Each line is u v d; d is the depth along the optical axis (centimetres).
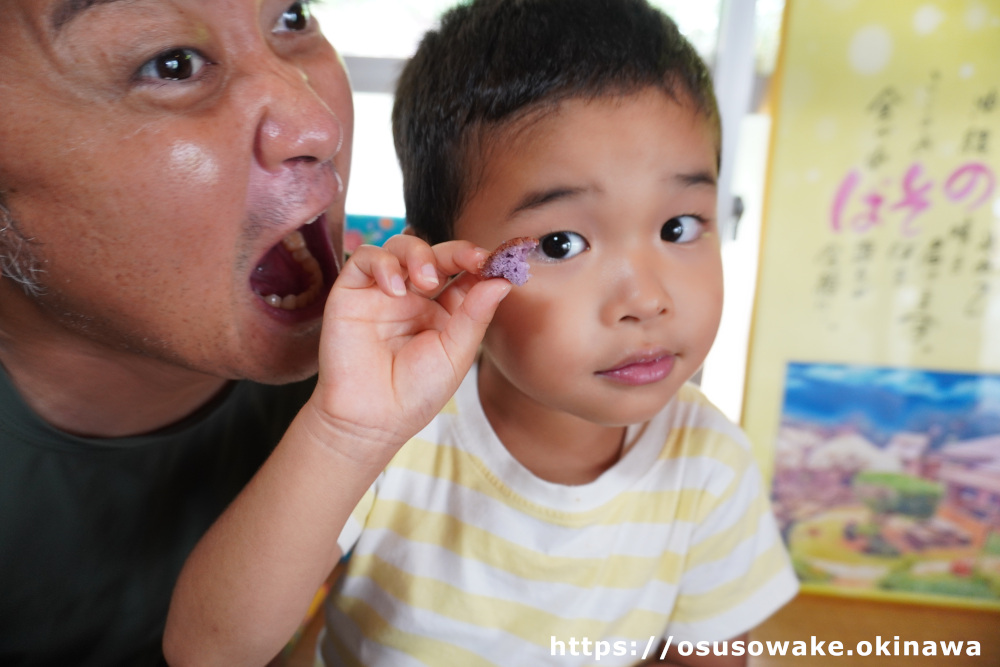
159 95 23
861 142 67
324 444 24
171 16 22
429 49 31
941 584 75
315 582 27
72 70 21
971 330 70
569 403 28
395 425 24
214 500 37
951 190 67
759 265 71
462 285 26
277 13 28
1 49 21
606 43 26
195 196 24
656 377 27
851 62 66
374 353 24
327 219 31
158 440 33
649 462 34
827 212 69
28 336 28
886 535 75
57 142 22
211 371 28
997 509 73
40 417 30
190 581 27
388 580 34
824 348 73
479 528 33
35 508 31
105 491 33
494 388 35
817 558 77
